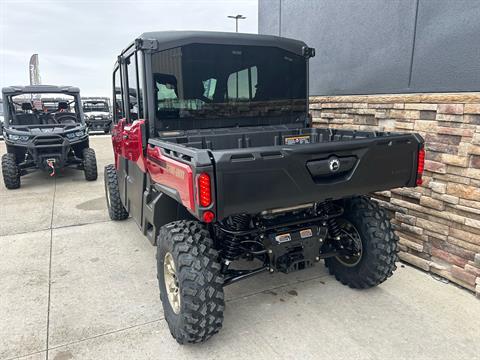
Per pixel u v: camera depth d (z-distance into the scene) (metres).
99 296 3.27
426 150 3.37
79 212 5.82
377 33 3.97
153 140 2.85
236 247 2.72
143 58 2.87
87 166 8.12
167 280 2.71
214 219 2.07
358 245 3.14
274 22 5.80
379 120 3.91
